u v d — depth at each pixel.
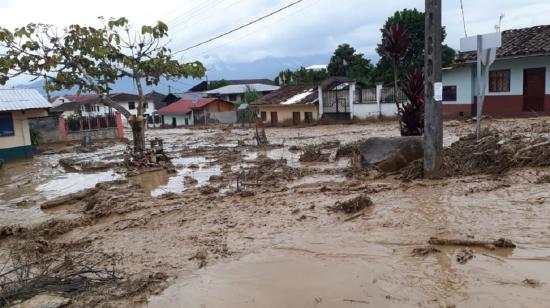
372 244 6.27
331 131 29.02
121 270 6.45
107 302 5.31
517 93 23.97
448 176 9.81
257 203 9.52
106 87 23.03
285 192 10.38
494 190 8.23
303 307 4.68
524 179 8.80
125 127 66.06
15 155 27.31
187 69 23.23
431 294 4.63
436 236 6.22
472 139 12.25
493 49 11.07
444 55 39.44
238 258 6.37
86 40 21.41
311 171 13.05
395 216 7.37
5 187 16.69
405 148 11.30
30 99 28.52
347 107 35.50
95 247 7.79
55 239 8.78
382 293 4.78
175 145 28.89
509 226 6.29
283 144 22.64
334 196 9.34
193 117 59.12
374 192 9.20
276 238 7.05
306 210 8.44
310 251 6.29
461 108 26.23
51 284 5.84
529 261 5.16
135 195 12.05
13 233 9.45
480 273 4.98
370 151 12.16
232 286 5.41
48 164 23.19
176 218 9.10
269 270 5.78
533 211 6.80
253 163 16.66
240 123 51.97
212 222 8.45
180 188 13.01
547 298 4.29
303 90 42.59
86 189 13.77
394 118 32.16
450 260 5.43
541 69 22.94
